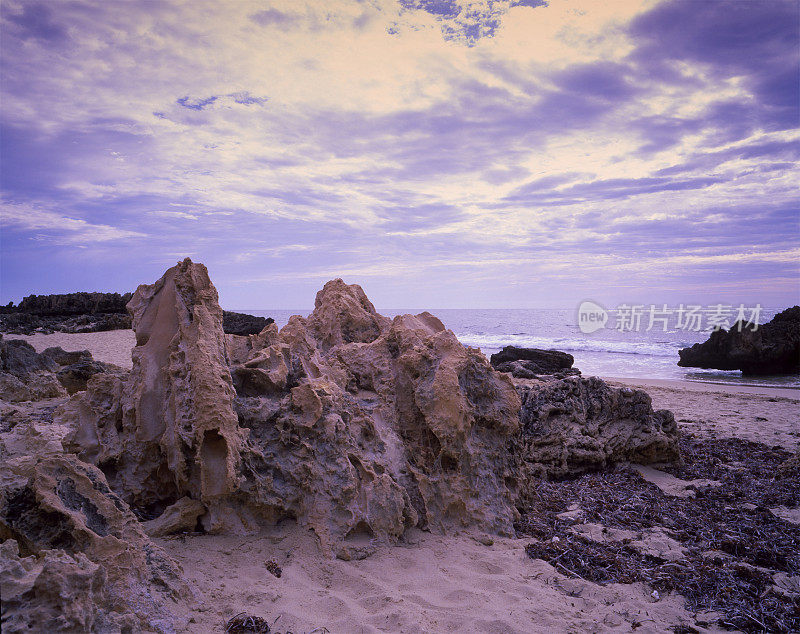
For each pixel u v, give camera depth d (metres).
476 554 4.85
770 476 7.77
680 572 4.65
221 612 3.51
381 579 4.27
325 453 5.11
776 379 23.81
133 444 5.15
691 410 13.51
